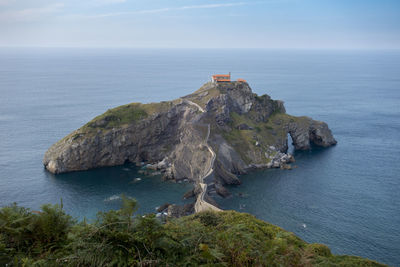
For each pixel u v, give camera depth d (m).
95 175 132.00
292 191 115.06
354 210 99.06
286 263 20.50
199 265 17.39
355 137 185.62
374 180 124.69
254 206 103.00
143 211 100.94
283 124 176.12
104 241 16.69
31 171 130.00
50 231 18.56
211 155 133.75
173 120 160.50
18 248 17.52
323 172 134.50
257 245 21.91
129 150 150.38
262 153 150.50
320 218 94.06
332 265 27.03
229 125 164.25
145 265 16.34
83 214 95.75
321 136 173.62
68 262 16.17
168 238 18.11
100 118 152.25
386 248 78.31
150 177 131.50
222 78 191.25
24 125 195.12
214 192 113.19
